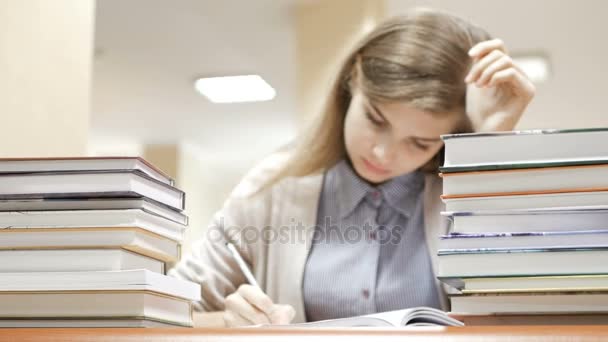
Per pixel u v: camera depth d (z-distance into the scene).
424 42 1.57
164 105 3.67
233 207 1.65
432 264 1.54
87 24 1.43
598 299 0.57
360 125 1.62
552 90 3.44
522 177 0.59
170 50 3.08
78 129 1.38
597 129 0.59
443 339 0.46
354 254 1.58
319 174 1.67
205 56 3.12
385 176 1.61
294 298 1.57
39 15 1.25
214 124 3.82
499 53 1.59
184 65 3.20
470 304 0.60
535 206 0.59
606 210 0.58
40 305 0.62
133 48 3.08
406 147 1.60
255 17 2.86
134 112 3.80
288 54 3.02
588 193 0.58
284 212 1.63
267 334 0.47
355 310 1.54
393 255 1.58
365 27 2.76
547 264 0.57
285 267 1.59
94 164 0.64
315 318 1.56
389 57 1.58
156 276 0.62
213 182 4.14
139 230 0.63
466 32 1.60
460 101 1.59
